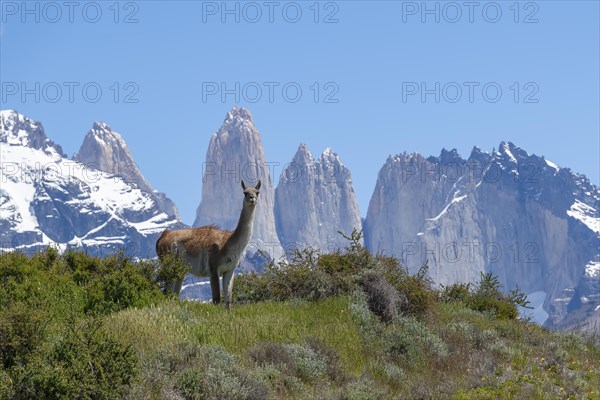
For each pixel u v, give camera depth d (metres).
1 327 15.19
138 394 14.62
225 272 23.83
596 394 19.08
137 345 17.23
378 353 21.08
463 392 18.31
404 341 21.70
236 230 23.55
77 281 23.50
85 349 14.64
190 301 23.47
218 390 15.66
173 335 18.55
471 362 21.77
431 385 18.84
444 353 21.91
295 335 20.33
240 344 19.19
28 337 15.40
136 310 20.94
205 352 17.33
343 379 18.81
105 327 18.12
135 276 22.97
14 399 13.75
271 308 23.69
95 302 22.03
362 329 22.52
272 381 17.28
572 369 22.55
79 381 14.07
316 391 17.39
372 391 17.67
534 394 18.58
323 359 19.20
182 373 15.85
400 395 18.30
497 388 18.86
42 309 16.56
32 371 13.95
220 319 21.06
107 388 14.23
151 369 15.77
